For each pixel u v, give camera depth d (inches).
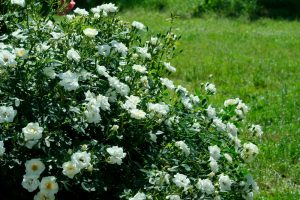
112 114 142.3
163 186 133.0
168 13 608.1
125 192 128.8
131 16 575.2
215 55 420.5
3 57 127.0
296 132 265.4
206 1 619.5
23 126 126.3
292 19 612.4
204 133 158.2
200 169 148.1
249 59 412.8
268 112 292.4
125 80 150.8
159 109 142.1
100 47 143.9
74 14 165.6
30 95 131.0
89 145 132.3
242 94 324.8
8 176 127.3
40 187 120.2
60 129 132.0
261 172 221.8
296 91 336.2
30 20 154.2
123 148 140.5
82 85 136.3
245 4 617.6
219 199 145.3
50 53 139.3
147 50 167.3
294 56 436.5
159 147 148.3
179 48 435.8
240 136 247.9
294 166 231.3
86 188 124.7
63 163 122.0
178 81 348.5
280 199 203.2
